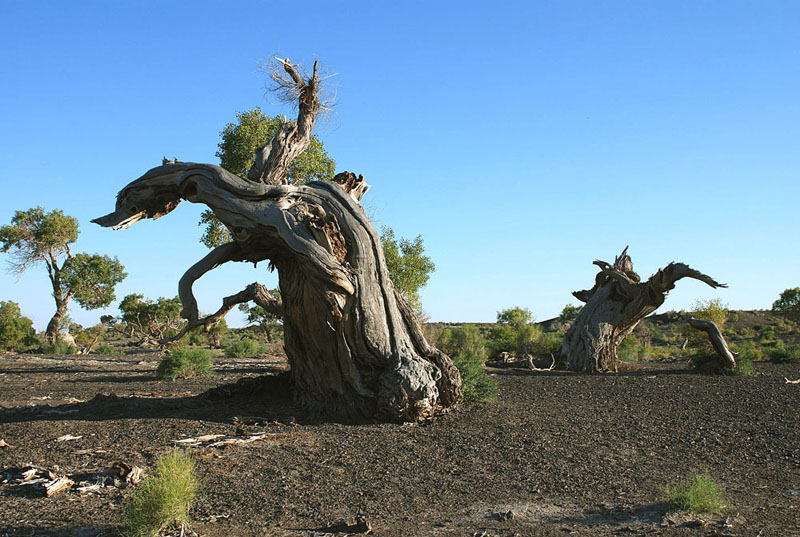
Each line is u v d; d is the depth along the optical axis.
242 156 19.09
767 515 6.27
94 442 9.26
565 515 6.32
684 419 11.55
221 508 6.45
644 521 6.10
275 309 12.38
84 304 50.94
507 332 36.81
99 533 5.59
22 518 5.98
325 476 7.68
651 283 21.70
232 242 11.75
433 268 27.86
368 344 11.24
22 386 17.77
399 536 5.68
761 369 21.12
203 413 11.60
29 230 49.09
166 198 12.15
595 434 10.25
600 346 22.31
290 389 13.05
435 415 11.49
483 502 6.76
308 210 11.32
